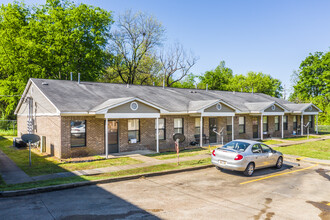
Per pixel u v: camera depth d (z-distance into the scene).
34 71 29.64
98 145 16.08
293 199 8.42
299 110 28.42
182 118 20.27
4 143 23.00
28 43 28.06
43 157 15.28
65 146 14.71
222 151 11.73
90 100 16.72
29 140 13.00
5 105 40.25
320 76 51.28
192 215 6.91
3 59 30.05
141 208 7.40
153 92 22.86
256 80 56.91
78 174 11.14
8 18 30.14
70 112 14.25
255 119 25.62
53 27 29.73
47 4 33.41
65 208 7.34
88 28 33.06
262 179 11.02
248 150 11.62
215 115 20.16
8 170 12.00
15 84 32.06
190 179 10.88
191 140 20.62
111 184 10.01
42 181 9.97
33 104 19.42
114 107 14.93
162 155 16.03
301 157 15.99
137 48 44.34
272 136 27.25
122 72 44.62
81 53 31.84
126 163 13.51
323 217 6.93
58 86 18.20
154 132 18.70
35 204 7.66
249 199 8.35
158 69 47.97
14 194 8.47
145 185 9.88
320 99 48.41
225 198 8.41
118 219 6.59
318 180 10.95
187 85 63.78
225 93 30.45
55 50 30.11
